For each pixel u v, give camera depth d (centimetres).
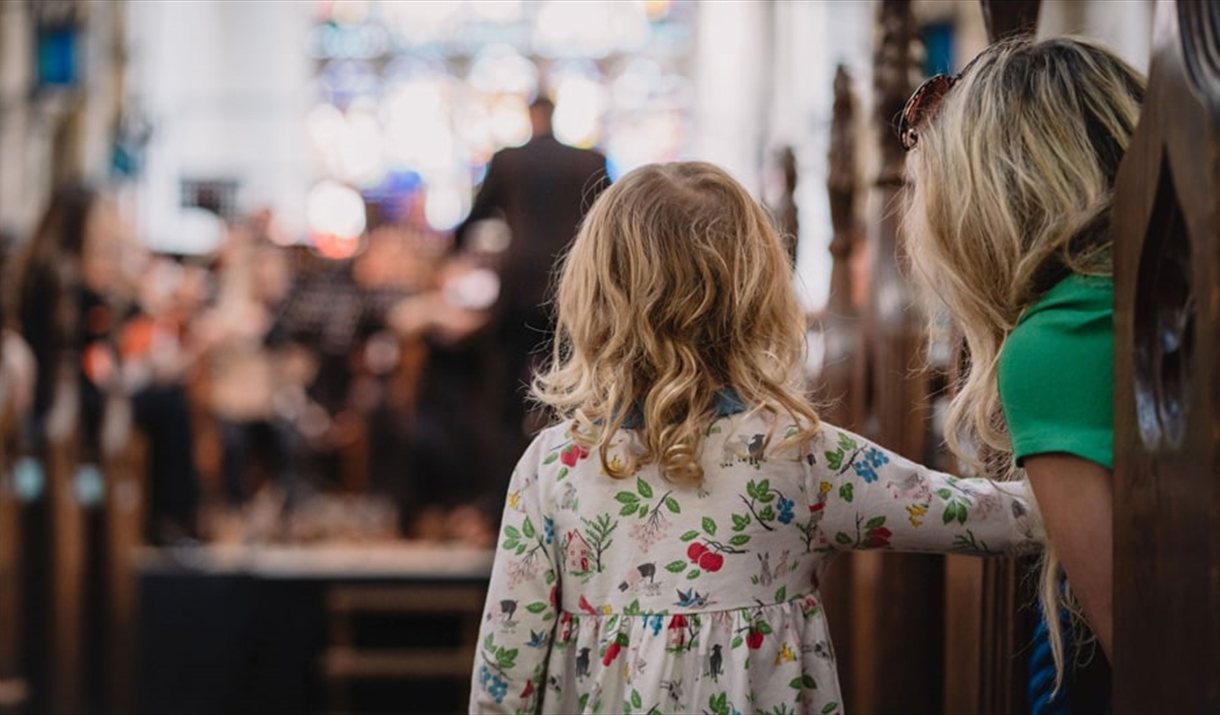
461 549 769
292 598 713
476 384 816
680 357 219
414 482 810
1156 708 153
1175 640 148
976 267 199
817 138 905
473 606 716
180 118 1375
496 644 224
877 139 332
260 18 1497
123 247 758
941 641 320
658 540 217
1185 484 146
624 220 226
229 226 927
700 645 214
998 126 200
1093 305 185
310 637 712
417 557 747
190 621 706
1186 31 146
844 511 218
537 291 739
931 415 306
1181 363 149
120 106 1199
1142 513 157
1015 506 217
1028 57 204
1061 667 209
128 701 695
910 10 332
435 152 1483
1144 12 425
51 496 643
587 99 1492
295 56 1535
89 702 679
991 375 200
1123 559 163
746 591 215
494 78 1502
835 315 387
